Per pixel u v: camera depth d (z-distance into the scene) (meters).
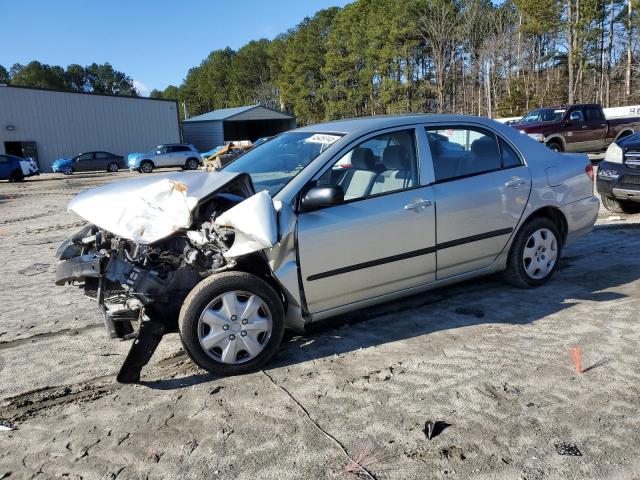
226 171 4.51
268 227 3.35
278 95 102.06
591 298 4.82
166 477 2.66
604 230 7.52
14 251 8.22
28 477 2.70
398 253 4.11
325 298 3.90
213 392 3.45
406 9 56.25
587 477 2.56
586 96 49.91
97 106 42.56
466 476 2.59
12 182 28.34
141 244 3.52
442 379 3.50
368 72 64.00
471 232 4.49
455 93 58.38
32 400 3.46
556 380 3.43
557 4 46.44
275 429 3.02
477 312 4.60
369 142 4.16
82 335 4.54
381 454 2.77
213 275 3.53
